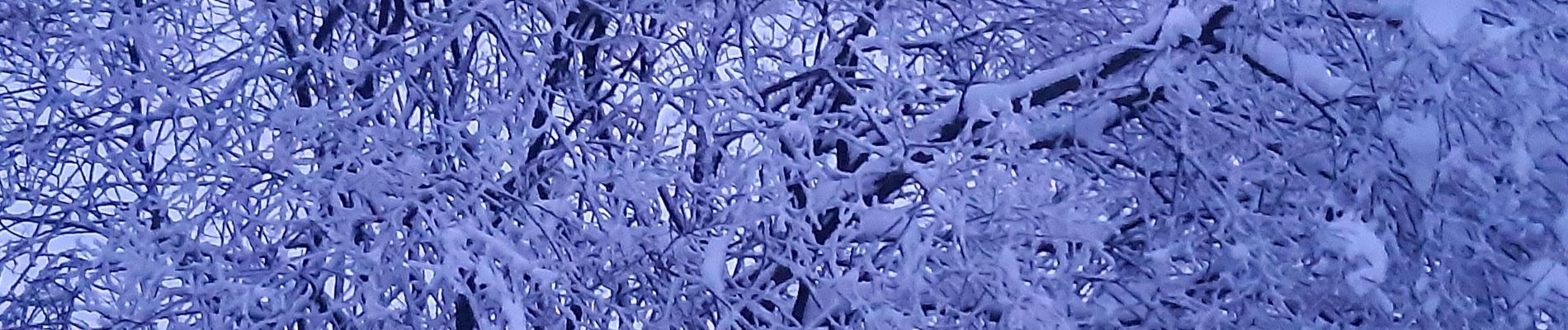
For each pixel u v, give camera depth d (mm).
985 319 4859
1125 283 5016
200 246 4867
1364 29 5059
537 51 5395
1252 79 5273
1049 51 5727
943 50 5625
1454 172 4684
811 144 4938
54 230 5203
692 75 5398
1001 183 4809
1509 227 4855
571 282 5012
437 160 5102
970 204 4816
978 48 5652
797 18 5465
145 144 5195
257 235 5125
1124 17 5727
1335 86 4930
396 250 4832
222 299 4766
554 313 5051
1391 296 4840
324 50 5605
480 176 4996
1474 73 4875
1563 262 4789
